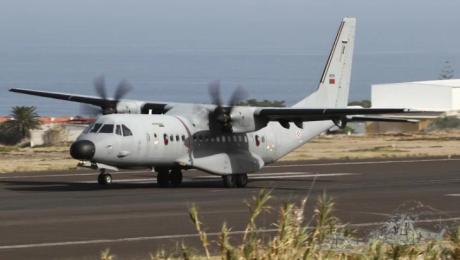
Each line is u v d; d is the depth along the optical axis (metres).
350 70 140.62
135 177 137.38
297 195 106.25
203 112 121.88
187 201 98.81
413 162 172.12
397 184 123.88
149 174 143.75
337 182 127.75
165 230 74.81
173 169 121.12
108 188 116.31
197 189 116.12
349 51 140.12
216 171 119.25
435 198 103.38
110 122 112.88
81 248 65.25
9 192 109.50
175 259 57.03
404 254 43.59
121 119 113.81
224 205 94.62
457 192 111.25
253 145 127.00
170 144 116.31
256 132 127.81
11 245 66.44
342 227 48.62
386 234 69.06
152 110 128.25
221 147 122.44
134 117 115.88
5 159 188.12
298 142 134.62
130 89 132.75
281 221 40.94
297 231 40.72
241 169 121.12
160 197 103.44
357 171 150.25
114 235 71.75
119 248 65.44
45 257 61.47
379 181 129.25
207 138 121.06
